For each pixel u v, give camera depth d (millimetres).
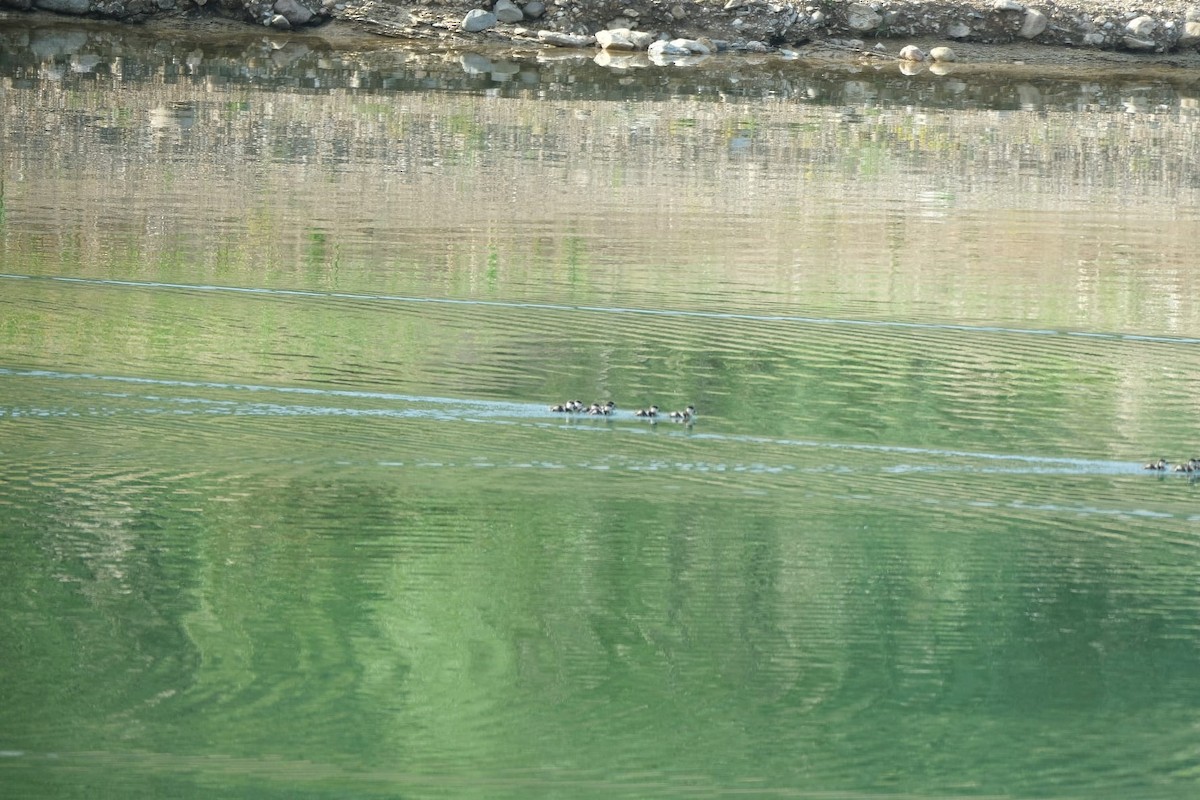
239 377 47438
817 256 65875
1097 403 48219
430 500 39125
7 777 27469
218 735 28922
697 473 41344
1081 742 29453
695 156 84812
